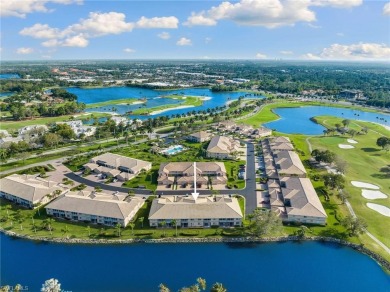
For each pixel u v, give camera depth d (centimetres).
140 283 12506
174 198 17838
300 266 13512
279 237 15038
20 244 14800
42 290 10981
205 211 15950
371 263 13700
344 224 15375
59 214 16862
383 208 17875
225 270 13238
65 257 13988
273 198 18162
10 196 18738
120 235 15200
